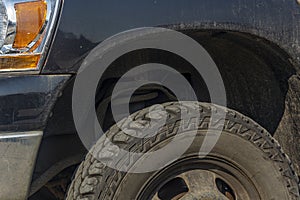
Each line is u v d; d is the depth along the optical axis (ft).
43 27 7.04
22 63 7.00
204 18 7.49
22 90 7.00
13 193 7.11
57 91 7.10
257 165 8.09
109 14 7.21
